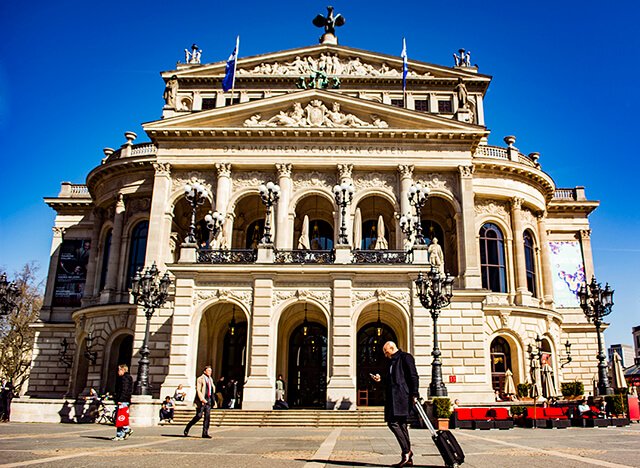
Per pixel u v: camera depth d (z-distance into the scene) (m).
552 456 12.66
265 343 31.09
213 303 32.34
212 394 20.05
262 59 51.62
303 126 41.44
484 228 44.81
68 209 53.16
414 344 31.41
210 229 35.09
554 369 43.47
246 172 41.94
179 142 42.03
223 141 41.88
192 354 31.62
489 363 40.56
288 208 40.72
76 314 43.81
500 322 41.38
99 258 46.50
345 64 51.84
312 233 45.28
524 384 38.78
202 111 41.59
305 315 33.66
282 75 50.88
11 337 59.28
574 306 49.94
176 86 45.56
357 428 26.48
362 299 32.22
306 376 38.09
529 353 41.06
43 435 19.78
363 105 41.88
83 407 29.80
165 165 41.56
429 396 26.09
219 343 39.00
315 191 41.38
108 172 45.69
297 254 33.41
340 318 31.39
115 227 44.31
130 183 44.78
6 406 31.39
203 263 32.53
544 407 25.72
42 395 47.88
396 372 10.95
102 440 17.70
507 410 25.45
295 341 38.81
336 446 16.05
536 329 42.56
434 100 51.12
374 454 13.53
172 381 30.97
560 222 53.00
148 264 39.66
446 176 41.84
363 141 41.75
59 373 48.34
